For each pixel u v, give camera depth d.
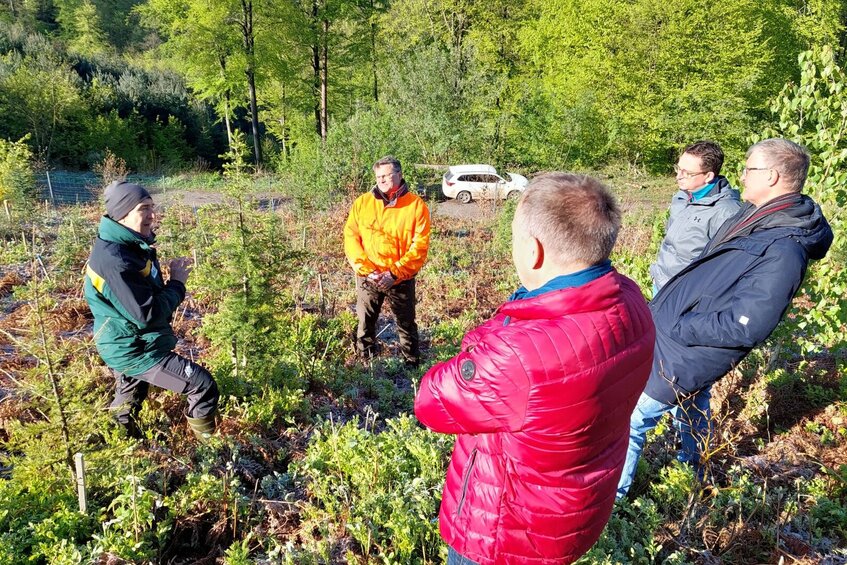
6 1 56.22
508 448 1.59
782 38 27.03
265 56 25.75
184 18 25.55
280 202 16.27
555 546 1.64
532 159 25.98
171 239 8.27
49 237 10.44
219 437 3.55
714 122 24.23
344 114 32.84
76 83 27.61
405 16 37.06
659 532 2.99
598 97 26.77
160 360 3.32
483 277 9.03
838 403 4.35
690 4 25.05
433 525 2.81
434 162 25.95
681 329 2.96
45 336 3.00
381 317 6.73
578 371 1.45
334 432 3.51
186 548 2.90
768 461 3.78
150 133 29.56
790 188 2.88
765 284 2.71
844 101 4.50
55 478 2.94
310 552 2.69
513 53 36.09
